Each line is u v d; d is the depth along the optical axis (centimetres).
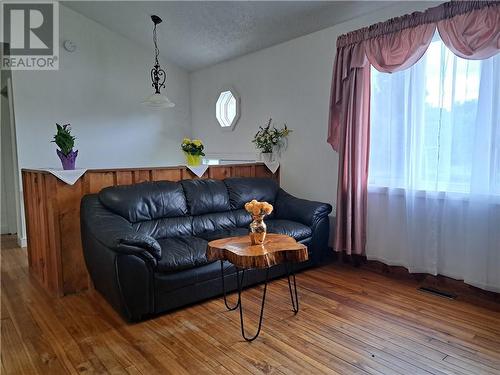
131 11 447
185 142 381
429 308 262
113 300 248
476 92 272
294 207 371
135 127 548
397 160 324
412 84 305
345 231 355
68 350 212
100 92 511
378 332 228
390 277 328
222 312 260
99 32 503
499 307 263
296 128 424
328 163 391
